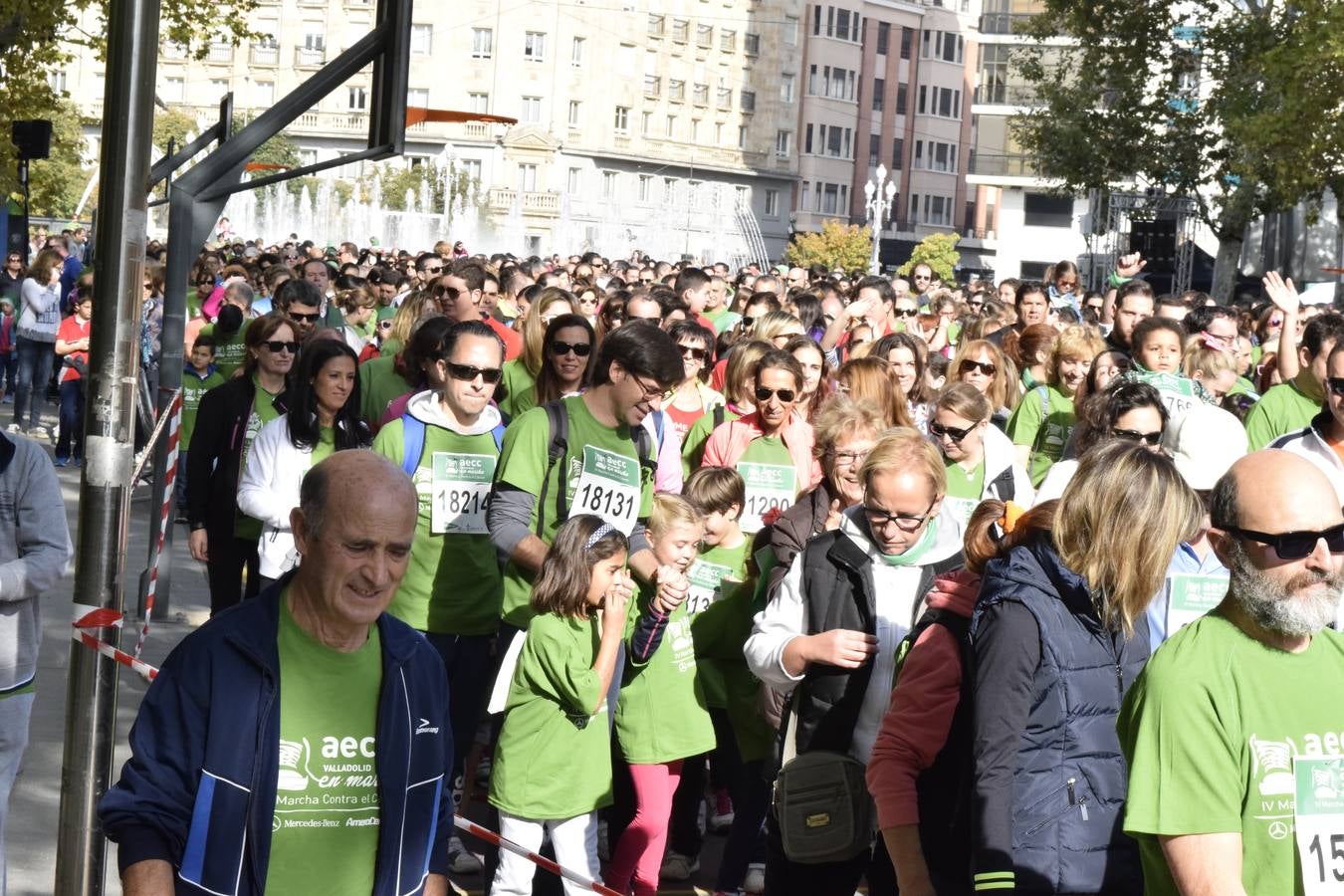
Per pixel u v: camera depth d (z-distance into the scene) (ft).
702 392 31.07
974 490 23.25
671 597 19.81
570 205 306.35
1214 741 10.62
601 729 19.11
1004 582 12.92
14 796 23.24
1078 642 12.81
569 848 18.90
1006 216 255.09
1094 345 30.32
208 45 85.30
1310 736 10.68
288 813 10.69
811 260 271.90
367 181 273.75
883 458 16.19
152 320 50.44
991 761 12.58
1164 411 20.72
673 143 320.50
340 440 24.79
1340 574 10.66
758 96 332.60
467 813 23.53
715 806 25.41
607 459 20.81
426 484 21.52
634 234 306.76
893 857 13.66
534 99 304.71
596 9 307.17
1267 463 10.73
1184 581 16.63
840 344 41.52
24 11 74.43
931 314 53.16
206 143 34.50
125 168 14.60
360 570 10.65
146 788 10.52
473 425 21.79
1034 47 144.05
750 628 21.22
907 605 16.56
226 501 28.04
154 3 14.61
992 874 12.42
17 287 75.92
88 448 14.69
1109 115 137.90
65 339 55.21
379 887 10.93
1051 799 12.66
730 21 327.67
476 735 22.95
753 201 332.19
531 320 29.32
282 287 35.86
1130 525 12.60
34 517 16.16
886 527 16.25
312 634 10.91
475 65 303.48
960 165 352.69
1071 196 146.41
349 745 10.85
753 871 22.24
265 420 28.07
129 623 33.24
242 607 10.93
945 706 13.67
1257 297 151.64
